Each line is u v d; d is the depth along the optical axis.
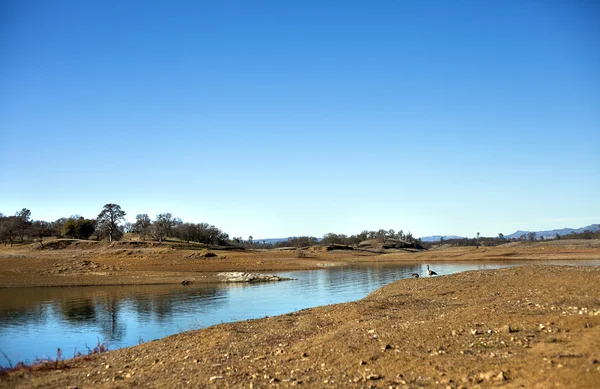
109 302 37.84
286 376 9.62
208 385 9.48
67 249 104.62
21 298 41.22
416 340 10.98
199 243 134.75
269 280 56.91
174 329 25.50
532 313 12.14
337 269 76.00
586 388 6.44
